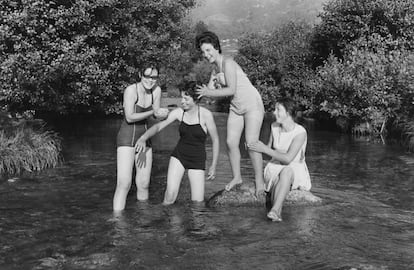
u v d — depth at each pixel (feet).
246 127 21.66
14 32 42.34
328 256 15.84
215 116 83.20
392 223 19.49
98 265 15.19
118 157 21.22
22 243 17.20
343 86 59.52
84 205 22.35
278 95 90.02
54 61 43.52
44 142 34.19
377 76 56.18
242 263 15.25
